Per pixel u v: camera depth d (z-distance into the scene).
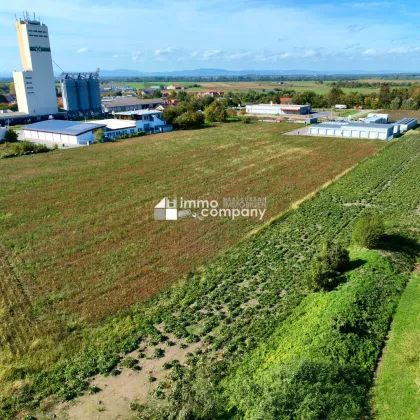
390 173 48.75
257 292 23.45
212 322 20.59
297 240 30.41
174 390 15.40
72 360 18.14
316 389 14.88
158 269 26.53
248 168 53.03
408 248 27.88
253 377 16.58
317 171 51.12
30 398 16.12
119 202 40.28
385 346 17.94
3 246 30.39
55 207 39.00
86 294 23.53
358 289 21.52
